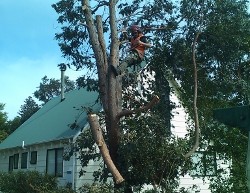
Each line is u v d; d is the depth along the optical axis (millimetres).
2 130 37219
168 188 9227
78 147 11828
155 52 11789
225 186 10805
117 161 9508
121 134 9688
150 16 11734
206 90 11359
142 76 11977
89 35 10742
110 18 10625
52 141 17766
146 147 9102
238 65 11445
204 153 11086
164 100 11828
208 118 11070
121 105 10109
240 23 10961
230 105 11219
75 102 21625
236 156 10805
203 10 11016
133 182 9367
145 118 9766
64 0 11953
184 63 11500
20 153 21766
